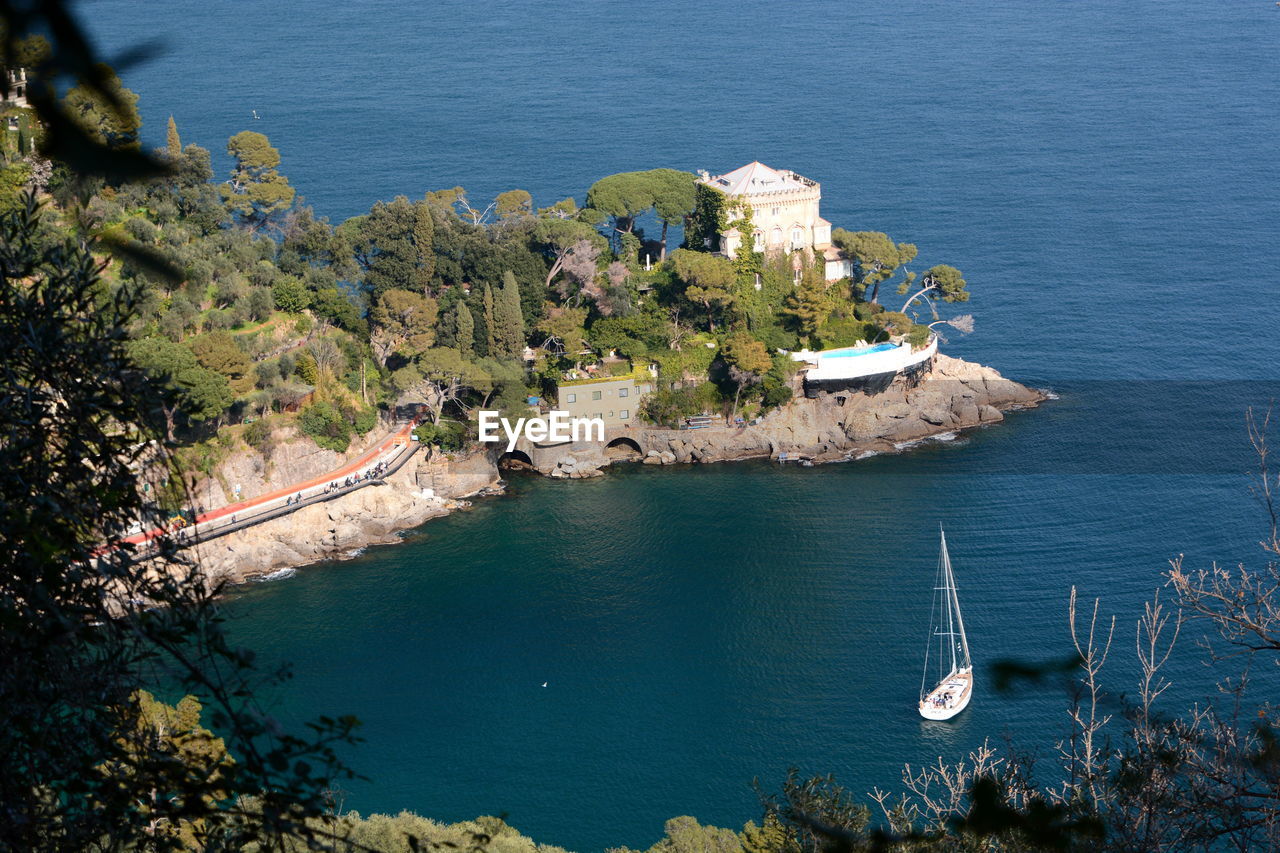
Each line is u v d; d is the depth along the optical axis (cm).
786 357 17088
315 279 16200
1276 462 15850
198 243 15488
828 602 13512
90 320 1700
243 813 1573
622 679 12319
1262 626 2155
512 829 7331
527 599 13788
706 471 16588
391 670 12538
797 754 11012
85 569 1588
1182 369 18850
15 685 1516
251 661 1622
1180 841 1969
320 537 14688
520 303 16912
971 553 14262
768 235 17638
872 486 16000
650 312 17388
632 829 10206
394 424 16475
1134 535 14350
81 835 1563
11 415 1603
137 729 1633
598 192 17900
